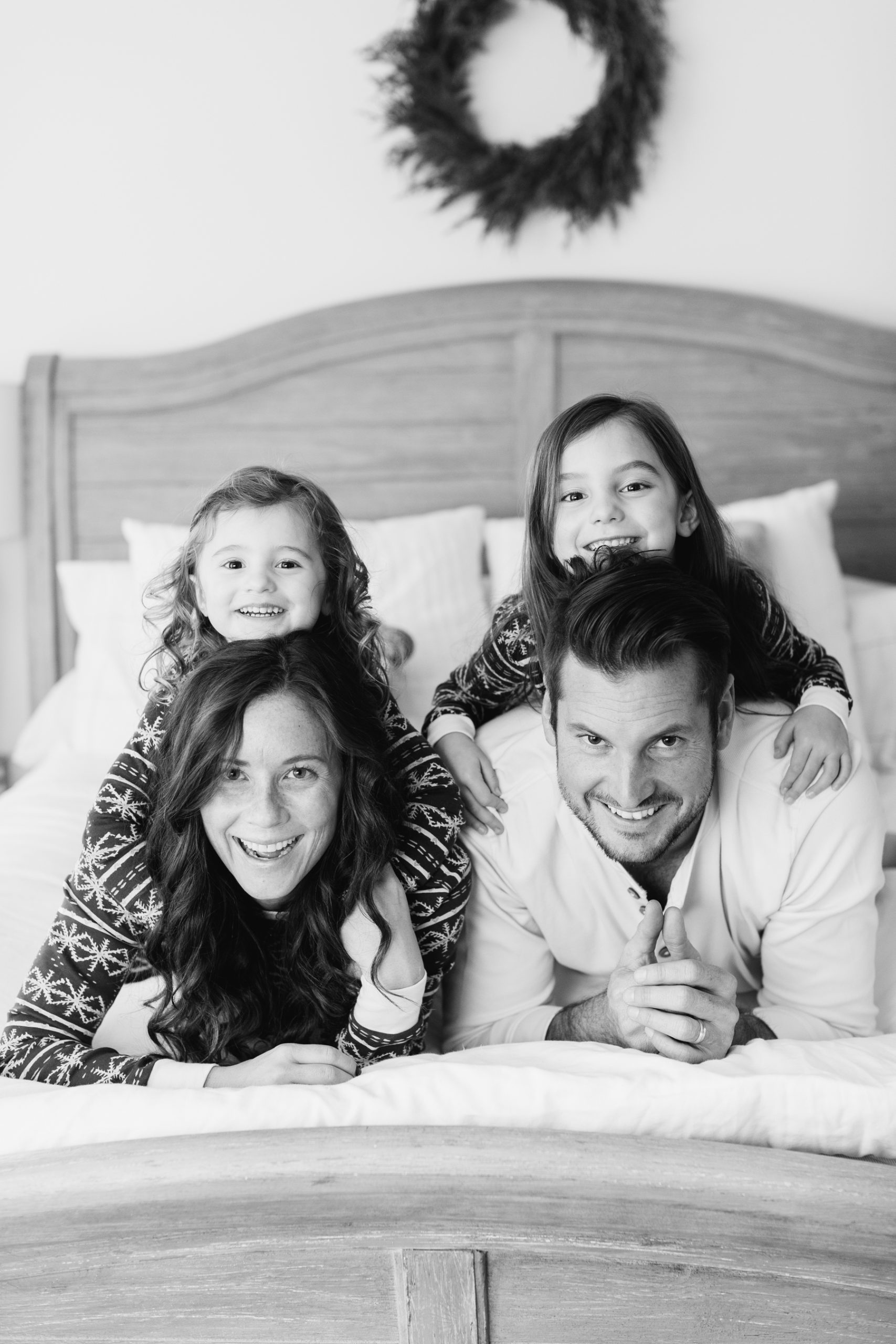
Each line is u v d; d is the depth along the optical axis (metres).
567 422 1.48
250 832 1.12
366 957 1.17
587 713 1.12
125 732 2.24
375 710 1.25
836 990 1.26
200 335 2.75
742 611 1.49
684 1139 0.93
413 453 2.68
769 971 1.30
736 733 1.33
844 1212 0.86
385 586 2.29
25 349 2.77
